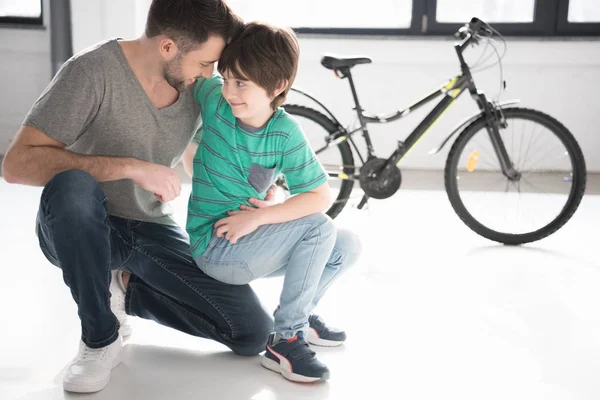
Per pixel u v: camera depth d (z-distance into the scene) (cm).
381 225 334
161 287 179
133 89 162
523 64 450
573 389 173
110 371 168
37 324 203
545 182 422
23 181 156
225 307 176
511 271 267
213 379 170
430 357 189
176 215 329
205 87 175
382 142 467
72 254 151
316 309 224
